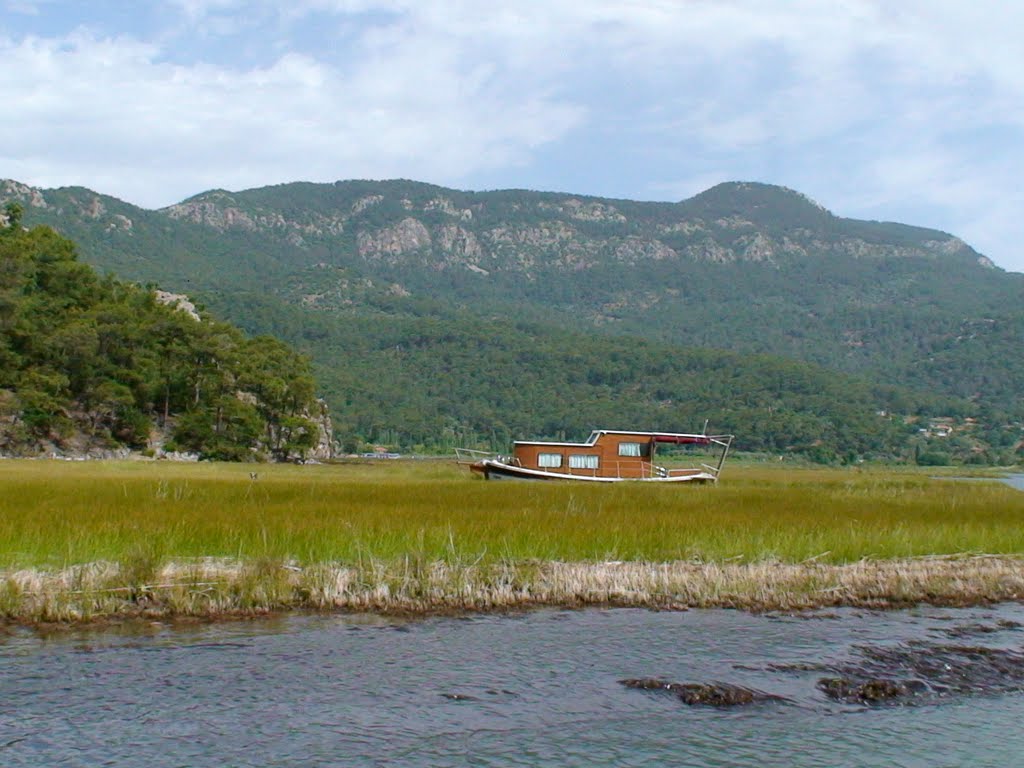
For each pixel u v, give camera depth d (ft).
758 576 79.10
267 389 420.36
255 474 196.75
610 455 230.48
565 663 56.80
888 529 103.65
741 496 155.63
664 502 136.77
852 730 47.88
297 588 70.18
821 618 70.23
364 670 54.54
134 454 370.12
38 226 442.50
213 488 139.54
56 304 398.42
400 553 79.92
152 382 395.55
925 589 79.77
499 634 62.95
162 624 62.95
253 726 45.98
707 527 100.27
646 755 44.14
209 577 70.38
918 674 56.49
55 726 45.24
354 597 69.56
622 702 50.55
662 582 76.02
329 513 102.73
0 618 62.54
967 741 46.96
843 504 140.77
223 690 50.67
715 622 67.92
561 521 101.30
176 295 552.41
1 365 355.77
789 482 236.22
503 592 72.33
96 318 389.19
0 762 41.27
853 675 55.77
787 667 57.06
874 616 71.46
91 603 64.59
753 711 49.88
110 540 79.56
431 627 64.39
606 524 99.71
